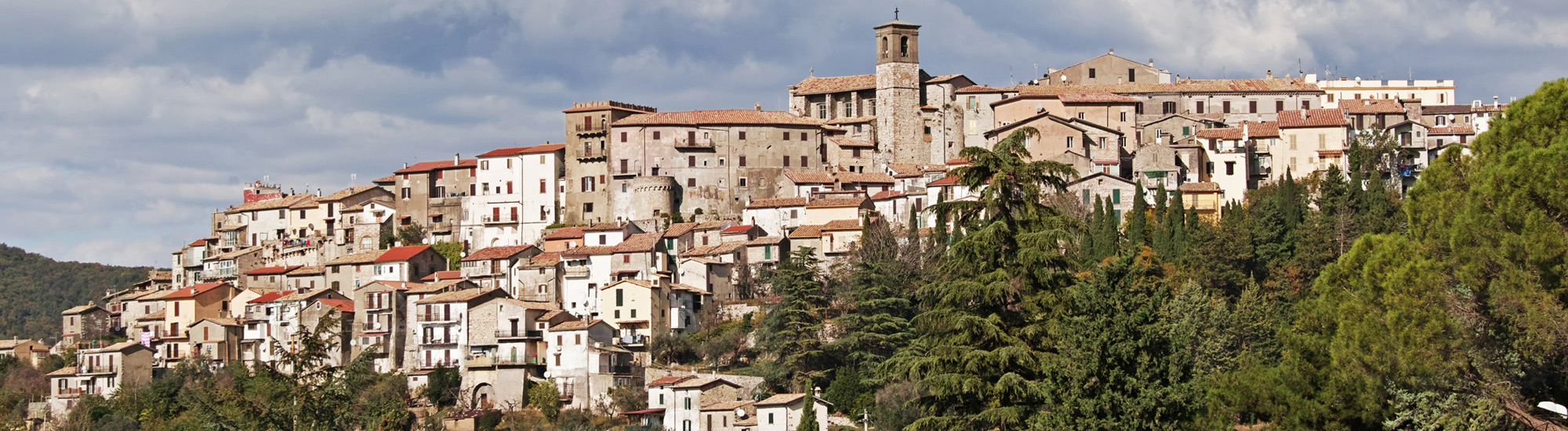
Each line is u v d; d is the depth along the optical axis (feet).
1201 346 391.65
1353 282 262.88
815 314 504.43
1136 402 246.68
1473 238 234.79
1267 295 470.39
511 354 556.10
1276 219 516.73
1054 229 251.80
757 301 584.40
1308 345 265.34
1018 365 249.96
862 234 575.79
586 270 622.54
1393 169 613.52
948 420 251.60
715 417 466.70
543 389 536.83
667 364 548.31
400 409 422.82
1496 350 231.50
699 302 591.37
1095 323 249.55
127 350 624.18
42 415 607.37
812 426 414.21
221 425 280.10
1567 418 225.97
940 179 618.85
